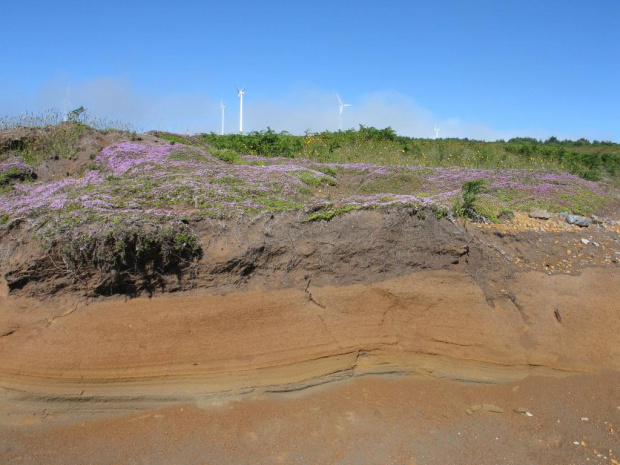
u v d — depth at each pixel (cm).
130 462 420
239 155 1011
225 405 486
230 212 581
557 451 460
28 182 767
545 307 607
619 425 496
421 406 507
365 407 500
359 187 834
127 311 514
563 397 531
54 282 511
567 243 704
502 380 550
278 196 687
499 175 1005
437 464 436
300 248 574
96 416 470
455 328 571
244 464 423
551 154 1438
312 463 428
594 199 945
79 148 889
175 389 487
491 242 658
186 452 432
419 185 878
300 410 489
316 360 526
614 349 588
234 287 547
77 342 488
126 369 484
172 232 532
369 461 434
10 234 534
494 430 480
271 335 528
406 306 578
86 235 509
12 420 459
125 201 601
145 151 857
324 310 556
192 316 519
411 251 607
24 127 944
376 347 550
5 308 501
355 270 583
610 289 638
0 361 475
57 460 420
